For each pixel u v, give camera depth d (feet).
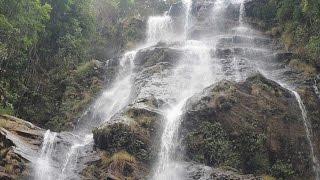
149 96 62.23
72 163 52.65
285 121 59.21
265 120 58.34
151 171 52.60
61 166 52.01
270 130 57.77
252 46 87.71
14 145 51.16
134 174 51.16
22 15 81.25
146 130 55.72
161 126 57.11
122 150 52.95
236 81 62.85
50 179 49.75
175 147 56.03
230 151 54.95
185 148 55.42
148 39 106.32
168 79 71.61
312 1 79.30
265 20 98.99
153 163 53.36
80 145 56.08
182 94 67.15
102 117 72.59
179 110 60.59
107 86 81.41
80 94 80.94
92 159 52.90
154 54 81.71
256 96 60.03
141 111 57.72
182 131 56.80
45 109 80.12
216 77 72.49
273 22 96.68
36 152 53.26
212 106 57.62
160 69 75.46
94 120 73.31
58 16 95.76
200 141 55.36
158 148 54.90
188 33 102.32
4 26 76.18
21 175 48.80
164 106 62.08
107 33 109.91
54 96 83.46
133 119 56.39
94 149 54.75
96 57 101.09
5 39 77.71
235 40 89.15
